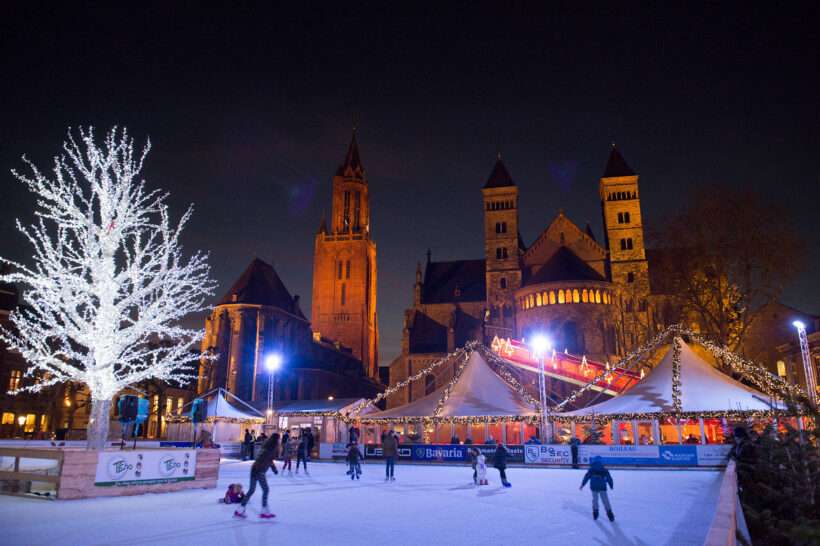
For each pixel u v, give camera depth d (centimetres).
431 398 4938
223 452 5441
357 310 14362
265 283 11800
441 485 2661
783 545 1367
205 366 10644
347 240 14762
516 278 10269
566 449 3969
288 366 11338
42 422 7325
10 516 1598
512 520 1616
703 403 4044
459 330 11244
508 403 4666
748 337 6475
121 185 2527
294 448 4975
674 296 6328
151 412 8331
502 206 10706
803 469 1625
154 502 1919
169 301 2591
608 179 10356
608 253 10281
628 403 4253
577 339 8994
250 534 1345
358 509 1814
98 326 2470
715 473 3388
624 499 2125
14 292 7269
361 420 4922
